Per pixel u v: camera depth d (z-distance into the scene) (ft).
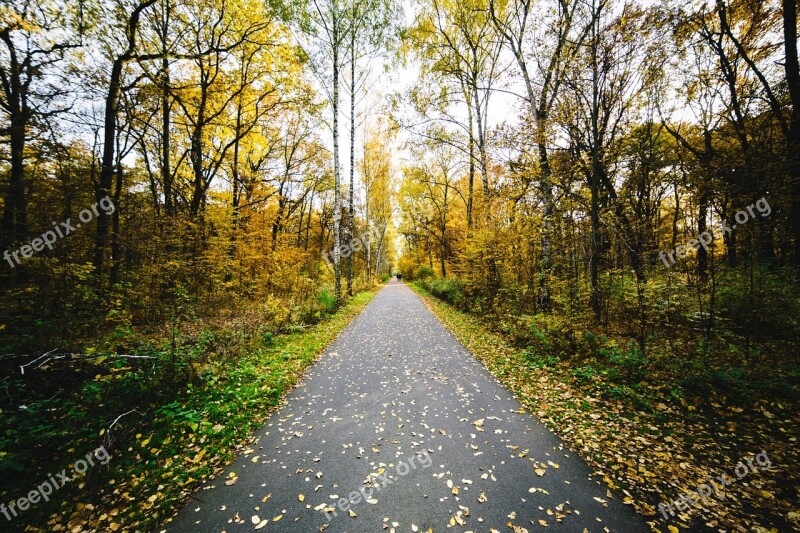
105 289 26.66
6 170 26.89
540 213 31.40
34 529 8.73
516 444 12.57
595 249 25.48
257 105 51.88
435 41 42.98
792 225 21.63
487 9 37.58
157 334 24.75
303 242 108.06
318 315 38.60
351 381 20.18
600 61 23.09
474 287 42.63
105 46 30.99
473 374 20.70
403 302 63.72
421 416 15.21
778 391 13.76
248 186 55.83
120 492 10.13
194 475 10.97
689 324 22.50
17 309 20.45
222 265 38.88
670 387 15.19
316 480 10.81
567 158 28.50
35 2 26.05
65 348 17.51
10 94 25.03
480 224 39.58
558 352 21.86
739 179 20.08
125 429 12.40
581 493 9.75
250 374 19.35
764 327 19.95
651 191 47.09
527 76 30.48
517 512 9.09
